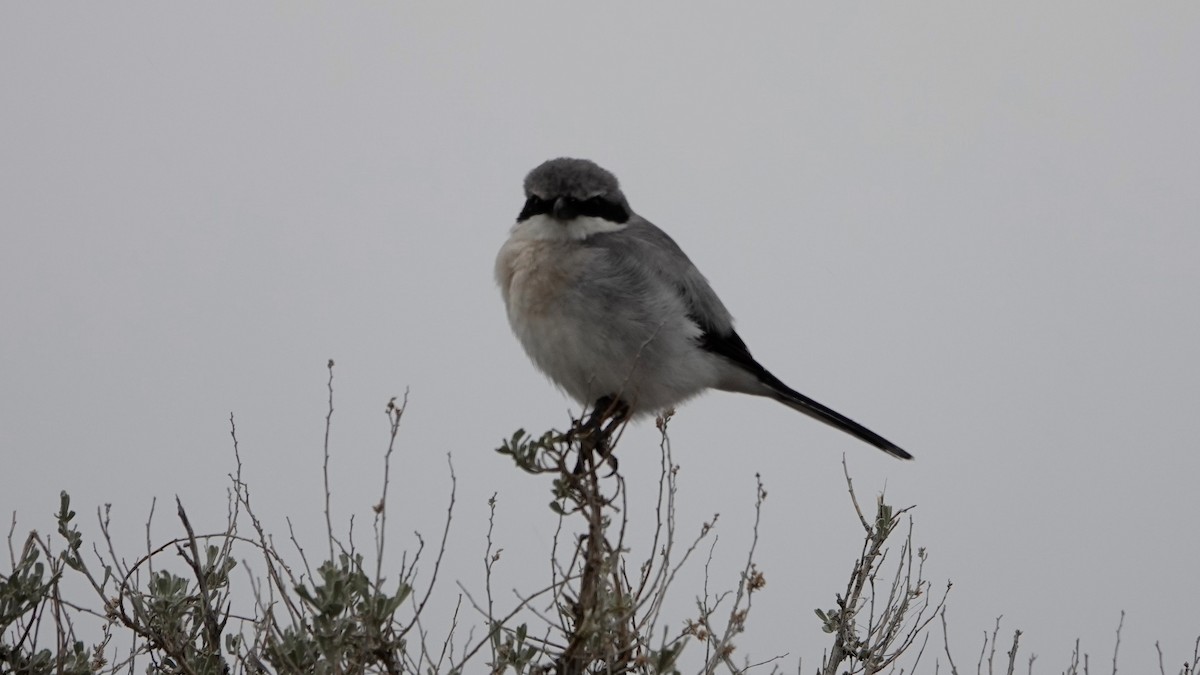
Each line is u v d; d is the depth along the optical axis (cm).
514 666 938
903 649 1091
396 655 925
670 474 941
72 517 1048
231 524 1042
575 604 944
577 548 937
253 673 930
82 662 991
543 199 1357
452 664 936
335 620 904
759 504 957
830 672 1105
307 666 918
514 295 1350
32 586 988
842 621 1116
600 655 912
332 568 909
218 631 1043
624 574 981
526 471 973
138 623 1012
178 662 999
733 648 915
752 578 940
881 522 1149
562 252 1342
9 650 988
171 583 1043
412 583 934
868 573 1138
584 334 1330
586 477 984
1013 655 1112
